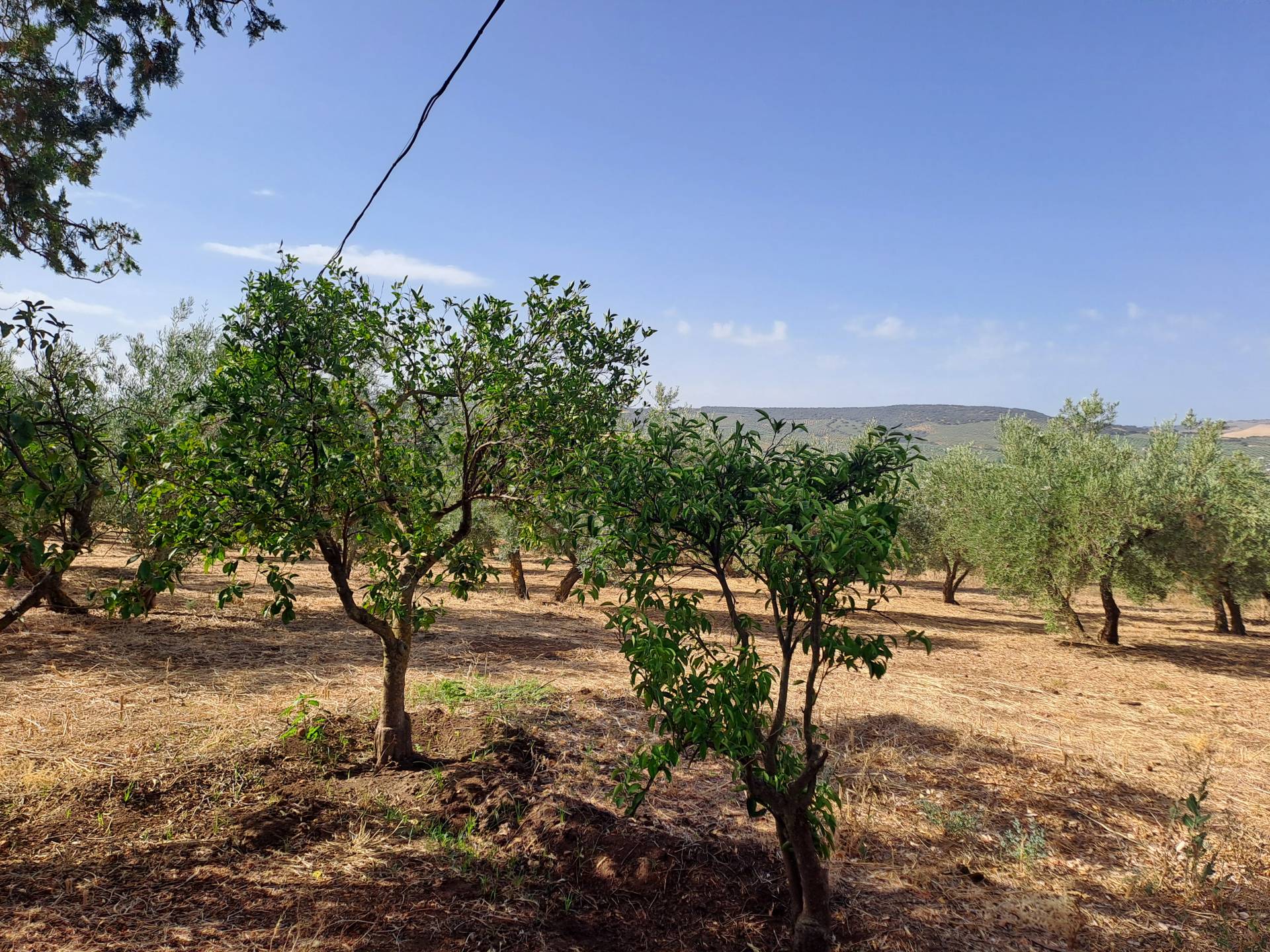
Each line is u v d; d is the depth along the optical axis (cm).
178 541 394
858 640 335
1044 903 413
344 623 1171
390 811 486
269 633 1050
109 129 1188
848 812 521
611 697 779
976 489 1716
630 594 343
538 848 446
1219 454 1612
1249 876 463
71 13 1056
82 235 1217
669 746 331
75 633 948
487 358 506
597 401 547
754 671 336
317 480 410
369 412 518
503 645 1066
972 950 370
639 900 403
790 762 361
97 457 331
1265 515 1512
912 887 429
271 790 507
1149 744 755
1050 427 1773
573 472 442
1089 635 1689
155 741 572
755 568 343
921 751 674
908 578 3519
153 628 1024
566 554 425
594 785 532
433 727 635
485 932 368
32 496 290
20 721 603
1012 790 587
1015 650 1414
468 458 549
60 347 360
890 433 343
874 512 304
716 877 416
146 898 377
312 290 481
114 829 442
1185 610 2647
